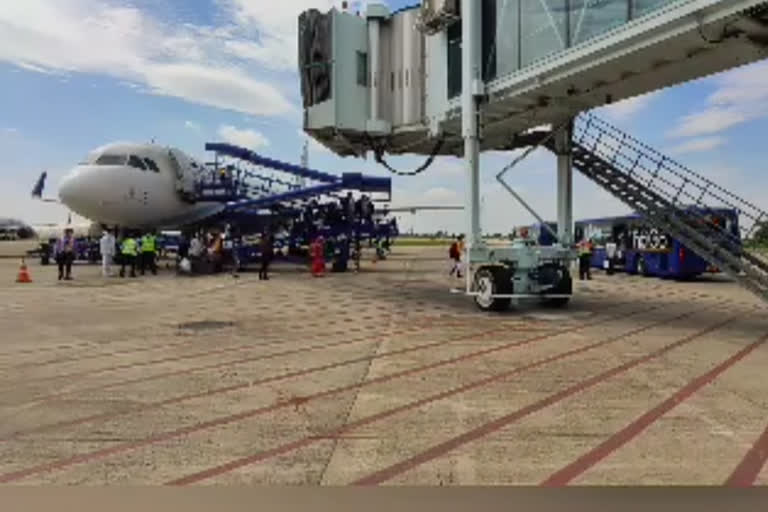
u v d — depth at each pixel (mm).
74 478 4383
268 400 6520
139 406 6293
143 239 25844
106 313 14008
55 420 5812
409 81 17484
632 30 10430
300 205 29516
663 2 10109
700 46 10438
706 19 9375
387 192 25984
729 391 6852
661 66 11586
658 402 6387
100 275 25656
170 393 6824
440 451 4930
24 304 15758
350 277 25500
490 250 14477
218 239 27438
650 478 4348
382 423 5691
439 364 8375
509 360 8641
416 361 8594
